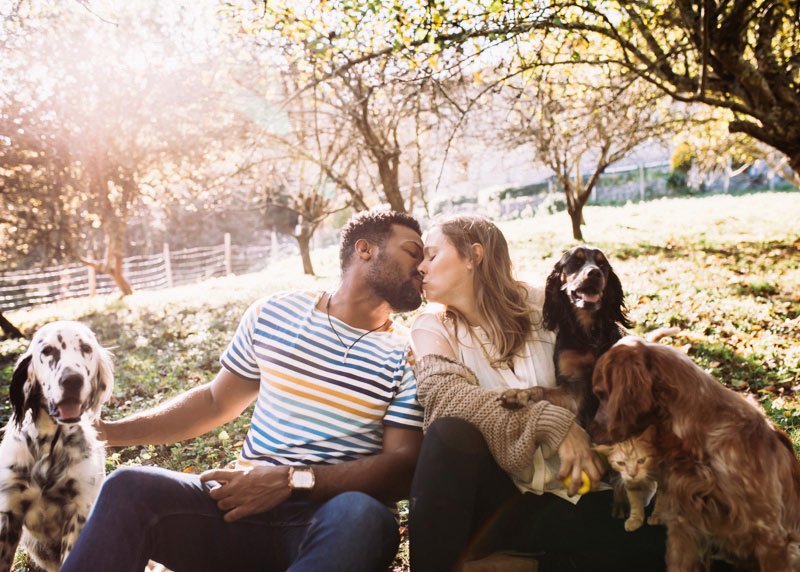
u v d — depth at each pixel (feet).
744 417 7.84
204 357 26.89
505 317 9.40
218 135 50.44
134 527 7.85
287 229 61.62
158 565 10.07
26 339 41.57
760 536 7.59
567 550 8.66
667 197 102.58
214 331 33.83
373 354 9.32
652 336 8.82
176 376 24.62
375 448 9.32
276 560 8.46
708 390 7.97
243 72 45.09
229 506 8.32
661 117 50.72
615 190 108.17
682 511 7.86
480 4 24.84
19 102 46.98
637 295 31.53
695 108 53.01
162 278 90.12
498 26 24.58
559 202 96.63
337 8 25.54
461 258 9.34
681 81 28.58
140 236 111.65
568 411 8.20
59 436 10.98
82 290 82.89
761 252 44.01
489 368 9.20
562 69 31.22
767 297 30.71
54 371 10.46
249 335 9.90
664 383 7.91
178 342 31.40
